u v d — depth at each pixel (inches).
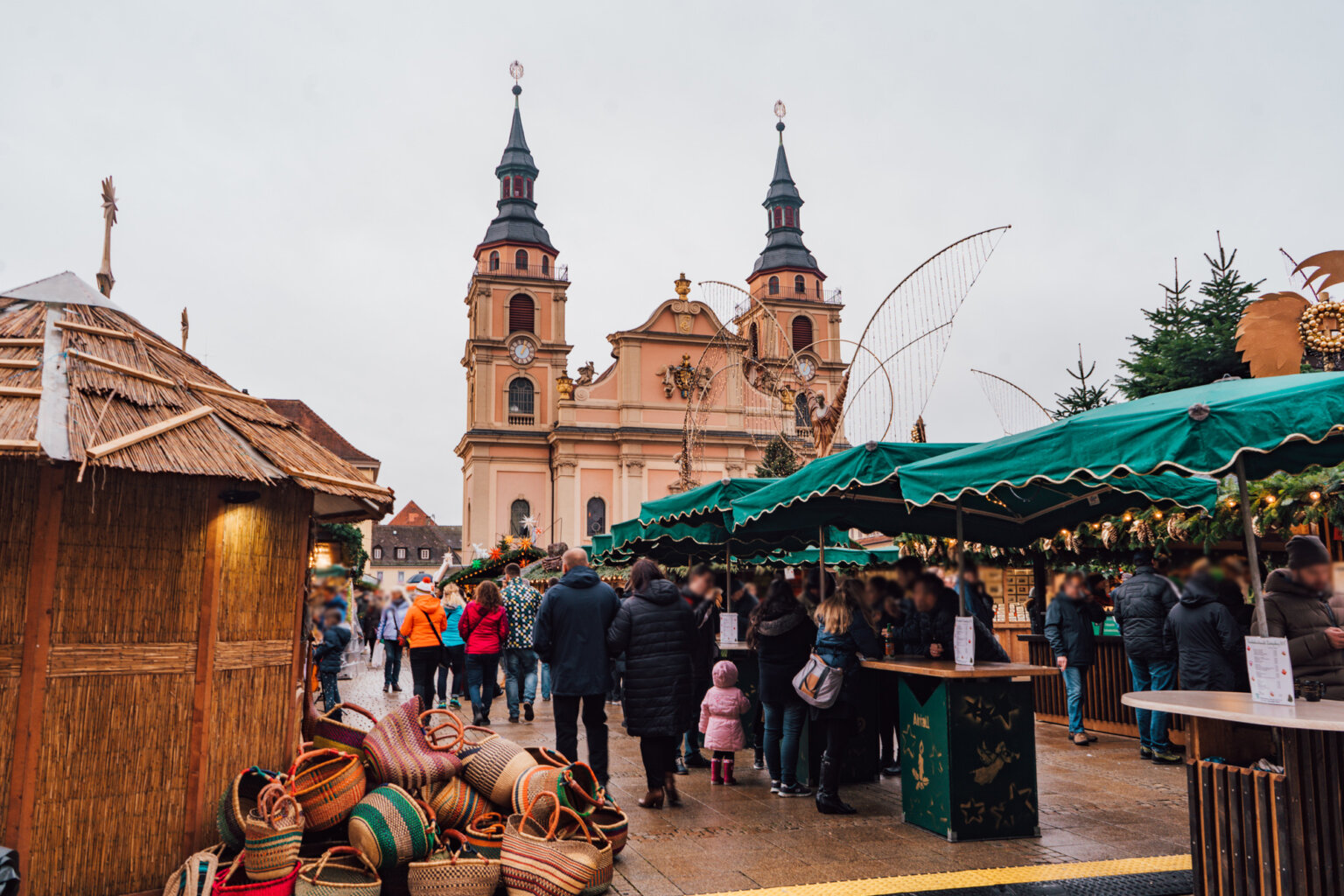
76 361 170.1
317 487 177.5
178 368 191.0
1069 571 364.5
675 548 479.5
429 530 3331.7
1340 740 147.9
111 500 160.9
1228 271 581.6
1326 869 144.2
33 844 149.7
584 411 1973.4
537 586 677.9
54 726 153.0
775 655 269.3
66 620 155.3
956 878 186.9
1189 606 272.2
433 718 402.3
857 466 239.9
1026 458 180.5
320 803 165.8
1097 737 373.4
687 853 206.7
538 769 187.0
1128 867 193.3
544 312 2071.9
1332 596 202.1
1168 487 254.1
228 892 150.2
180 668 166.4
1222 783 155.9
